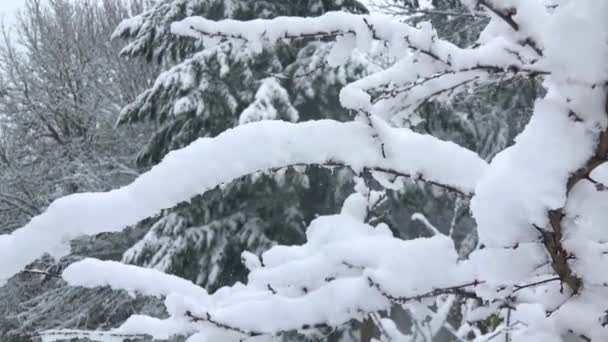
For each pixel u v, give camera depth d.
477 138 6.24
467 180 1.23
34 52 13.58
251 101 6.59
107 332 1.38
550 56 0.90
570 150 0.87
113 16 16.23
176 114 6.44
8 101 13.20
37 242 1.01
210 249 6.76
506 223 0.88
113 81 14.47
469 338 2.81
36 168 12.51
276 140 1.16
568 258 0.96
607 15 0.84
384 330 1.94
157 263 6.61
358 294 1.29
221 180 1.11
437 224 7.04
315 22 1.38
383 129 1.24
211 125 6.93
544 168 0.86
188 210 6.72
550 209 0.85
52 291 9.04
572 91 0.90
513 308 1.43
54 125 13.46
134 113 7.42
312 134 1.20
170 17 6.98
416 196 5.97
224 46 6.36
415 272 1.24
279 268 1.46
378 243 1.38
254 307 1.31
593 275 0.98
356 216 1.64
